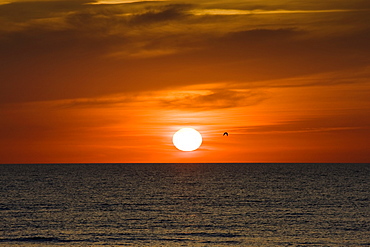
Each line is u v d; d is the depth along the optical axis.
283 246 199.50
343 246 199.50
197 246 199.50
